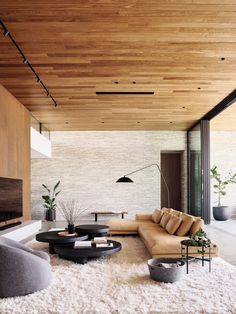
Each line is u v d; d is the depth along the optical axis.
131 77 6.12
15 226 6.61
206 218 9.48
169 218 6.00
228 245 6.22
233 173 11.59
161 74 5.98
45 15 4.01
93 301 3.29
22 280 3.46
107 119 9.56
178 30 4.42
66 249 4.77
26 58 5.23
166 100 7.61
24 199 7.81
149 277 4.05
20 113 7.65
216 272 4.26
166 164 11.77
